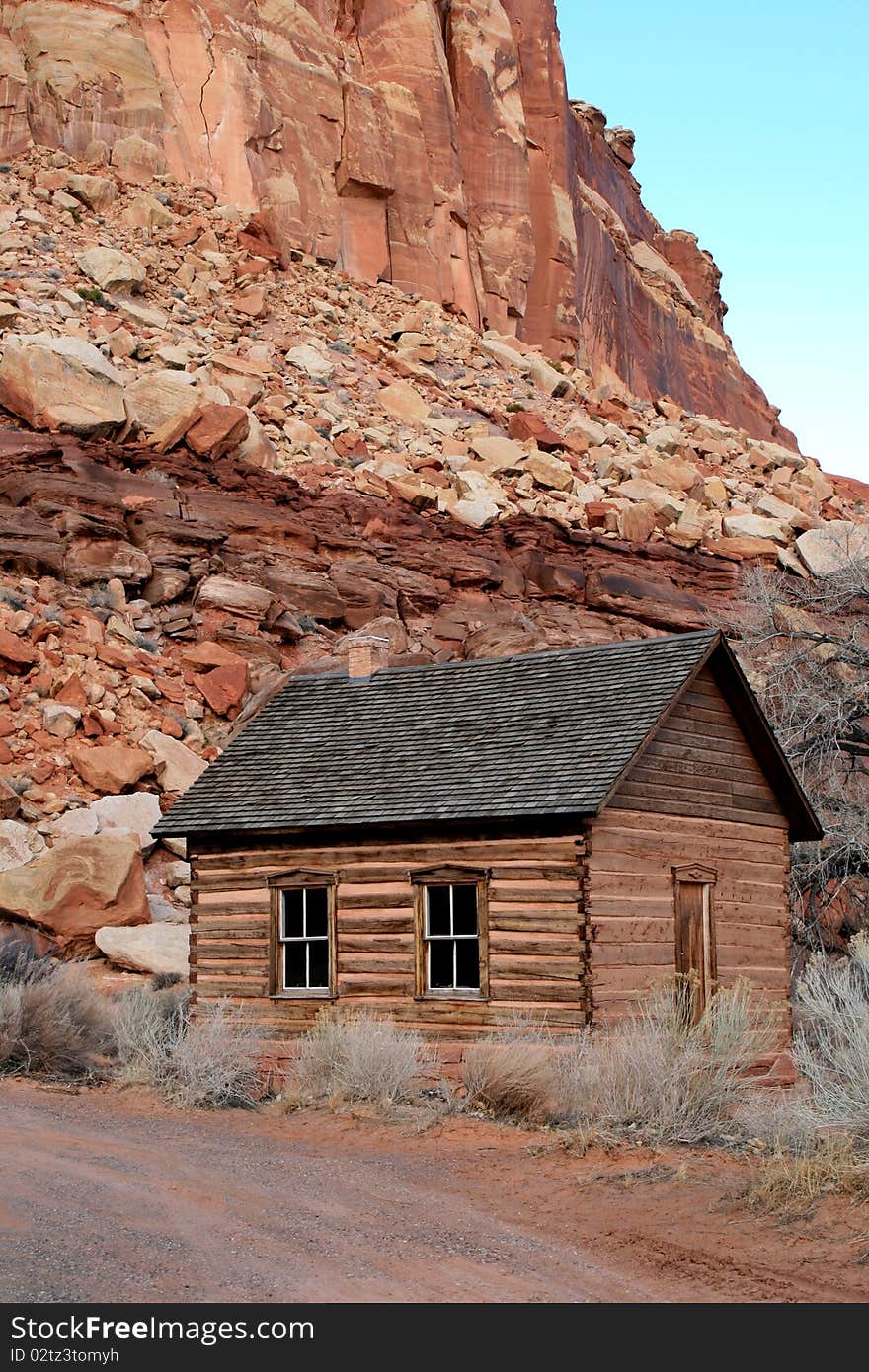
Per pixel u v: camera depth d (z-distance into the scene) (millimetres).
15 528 32281
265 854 17281
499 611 38906
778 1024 17828
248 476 38125
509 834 15672
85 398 37062
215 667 31484
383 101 61594
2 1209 9969
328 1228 9852
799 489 55000
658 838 16375
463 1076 14578
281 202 56656
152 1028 16609
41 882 22438
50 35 54312
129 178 53531
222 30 57562
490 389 52469
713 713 17688
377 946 16359
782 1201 10094
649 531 44219
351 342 51219
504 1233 9844
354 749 18000
